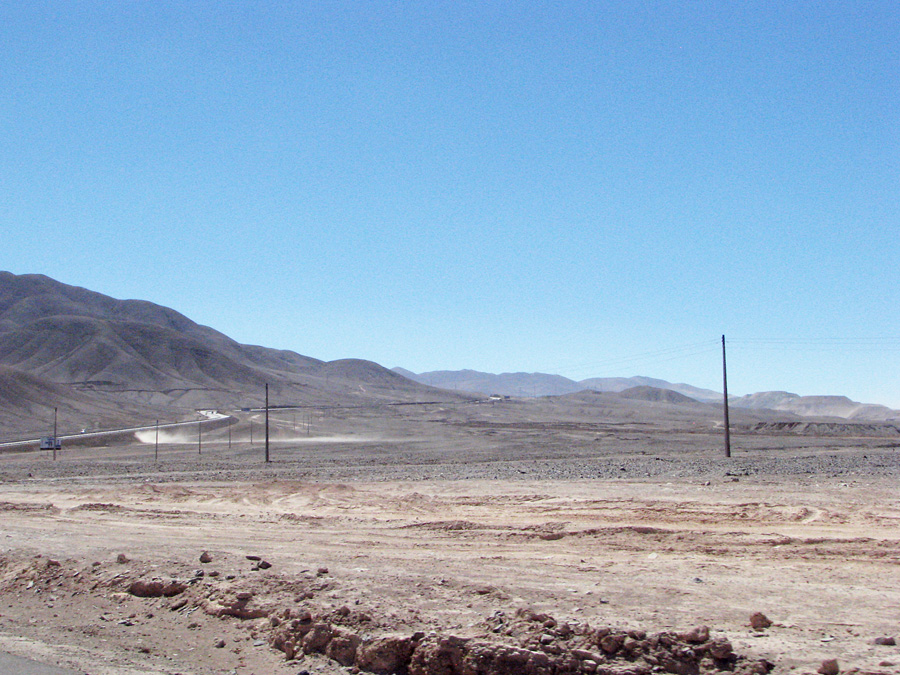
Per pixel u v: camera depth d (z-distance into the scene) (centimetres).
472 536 2083
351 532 2223
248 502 3166
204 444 10625
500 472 4562
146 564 1717
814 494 2884
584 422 19212
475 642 1117
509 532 2105
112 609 1558
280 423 14838
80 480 4772
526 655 1077
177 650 1315
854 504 2553
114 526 2483
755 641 1080
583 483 3616
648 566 1597
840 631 1116
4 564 1909
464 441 9838
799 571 1519
